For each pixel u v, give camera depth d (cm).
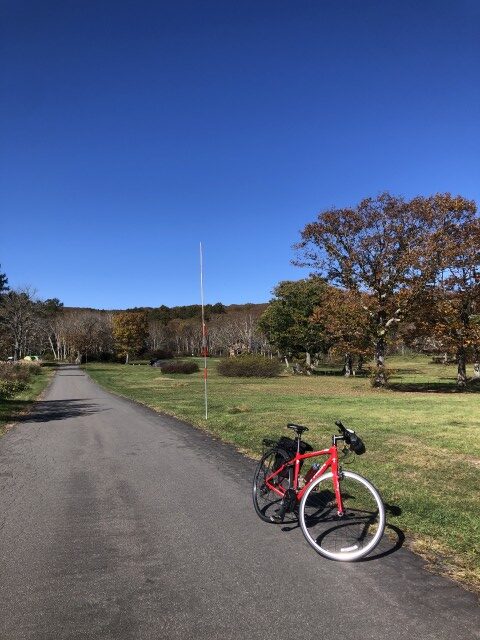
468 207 2792
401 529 542
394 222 2891
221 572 445
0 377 3300
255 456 963
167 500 670
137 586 420
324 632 348
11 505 655
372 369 3397
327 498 561
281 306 5441
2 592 412
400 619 363
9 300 8231
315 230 2967
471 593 402
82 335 9400
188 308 15188
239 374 4553
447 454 927
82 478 800
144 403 2117
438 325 2848
